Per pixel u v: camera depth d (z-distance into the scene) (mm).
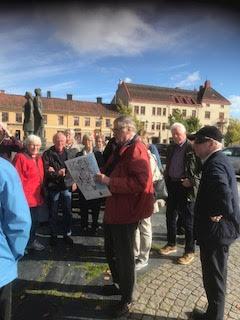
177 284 4625
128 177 3732
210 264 3502
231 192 3352
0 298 2586
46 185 5883
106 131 63906
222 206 3336
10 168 2520
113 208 3785
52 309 3980
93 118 63062
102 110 64688
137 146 3799
